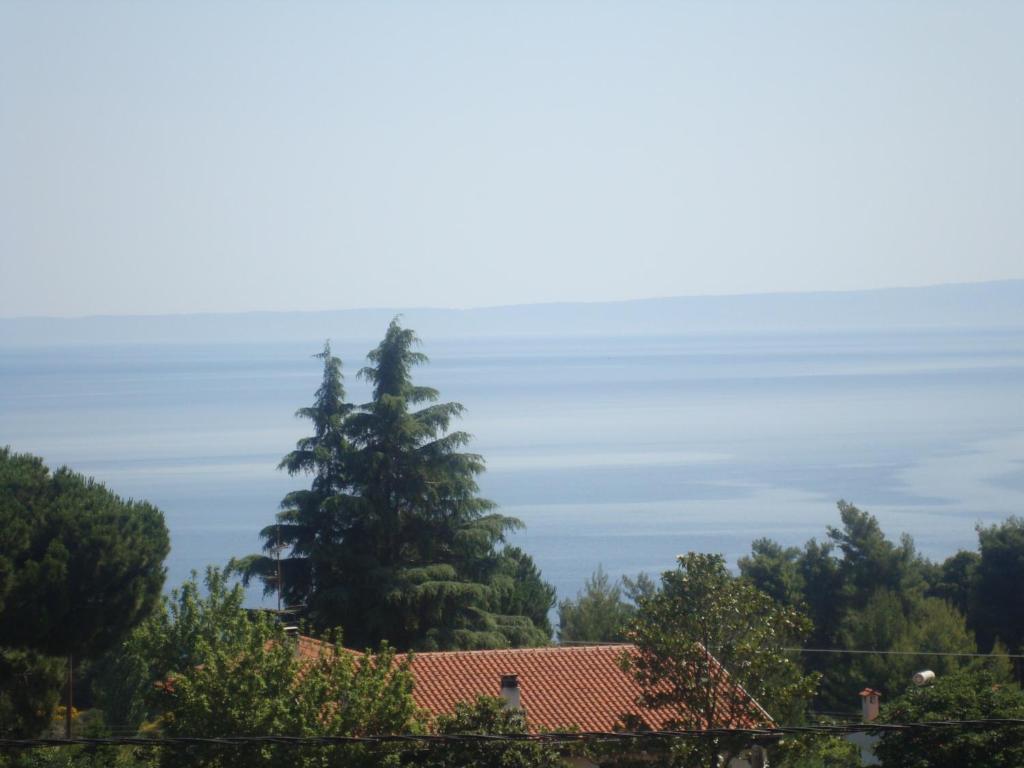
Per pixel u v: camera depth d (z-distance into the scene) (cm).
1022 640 18250
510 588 14850
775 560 19238
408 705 6775
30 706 9062
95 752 7244
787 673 7388
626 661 7519
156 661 8738
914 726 4150
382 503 14538
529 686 9025
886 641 15275
